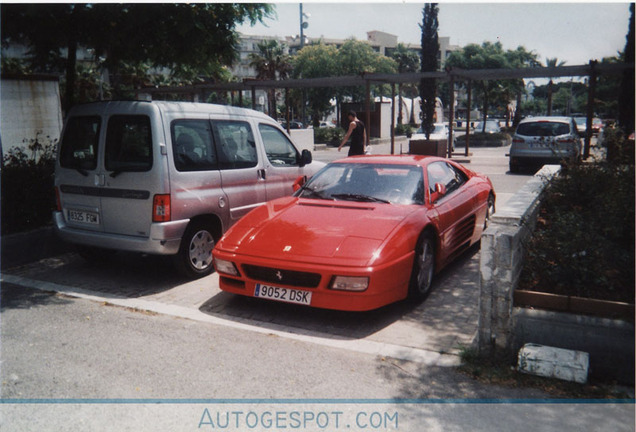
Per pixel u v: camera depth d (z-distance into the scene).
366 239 4.50
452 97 17.03
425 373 3.60
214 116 6.13
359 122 11.35
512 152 15.31
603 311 3.51
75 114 5.94
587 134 14.49
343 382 3.47
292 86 17.95
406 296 4.71
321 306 4.34
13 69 12.69
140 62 8.06
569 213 4.68
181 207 5.48
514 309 3.72
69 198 5.99
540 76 14.77
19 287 5.57
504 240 3.62
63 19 6.95
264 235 4.81
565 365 3.42
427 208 5.25
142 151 5.40
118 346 4.07
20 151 7.52
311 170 7.71
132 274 6.05
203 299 5.17
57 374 3.61
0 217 6.54
